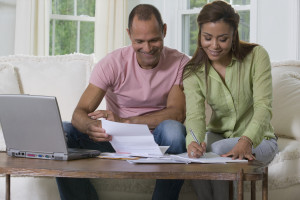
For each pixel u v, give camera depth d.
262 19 4.90
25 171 1.63
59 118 1.81
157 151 1.96
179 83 2.58
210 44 2.15
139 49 2.40
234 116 2.39
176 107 2.52
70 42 5.67
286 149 2.66
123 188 2.40
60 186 2.17
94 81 2.56
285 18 4.71
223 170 1.62
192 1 5.50
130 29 2.39
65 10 5.63
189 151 1.97
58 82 3.25
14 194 2.42
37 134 1.87
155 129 2.31
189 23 5.53
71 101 3.23
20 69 3.28
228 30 2.12
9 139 1.94
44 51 5.26
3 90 3.12
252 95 2.37
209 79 2.35
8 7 5.25
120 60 2.58
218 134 2.50
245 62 2.31
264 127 2.13
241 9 5.11
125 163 1.76
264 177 1.62
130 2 5.69
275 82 3.10
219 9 2.11
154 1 5.69
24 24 5.16
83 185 2.25
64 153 1.85
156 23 2.35
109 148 2.40
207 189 2.30
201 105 2.33
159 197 2.14
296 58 4.62
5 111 1.90
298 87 3.04
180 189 2.24
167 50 2.64
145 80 2.57
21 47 5.16
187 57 2.66
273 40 4.81
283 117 2.94
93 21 5.73
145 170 1.60
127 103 2.65
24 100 1.84
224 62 2.34
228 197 2.26
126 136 1.99
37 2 5.23
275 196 2.58
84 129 2.25
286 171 2.61
